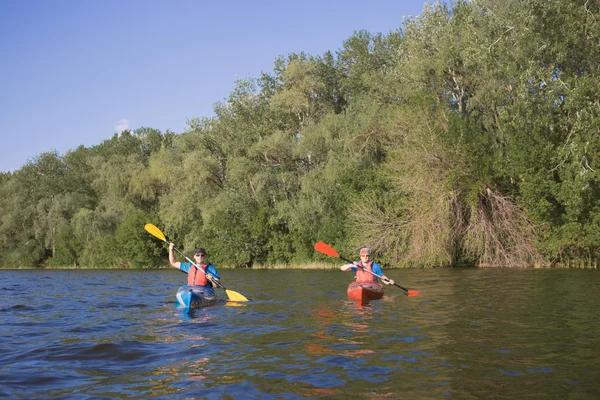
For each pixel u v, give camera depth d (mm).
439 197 21234
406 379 4309
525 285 12820
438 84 25500
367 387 4113
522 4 18562
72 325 7453
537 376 4332
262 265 32938
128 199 42531
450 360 4902
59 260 44344
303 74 33531
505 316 7520
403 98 26938
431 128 22484
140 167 43531
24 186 50219
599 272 18047
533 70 19016
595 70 19938
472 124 22953
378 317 7703
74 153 54094
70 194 47188
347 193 26859
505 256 21906
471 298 10016
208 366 4836
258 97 37938
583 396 3818
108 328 7102
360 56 37906
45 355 5383
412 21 27109
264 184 32219
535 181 21297
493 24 20016
